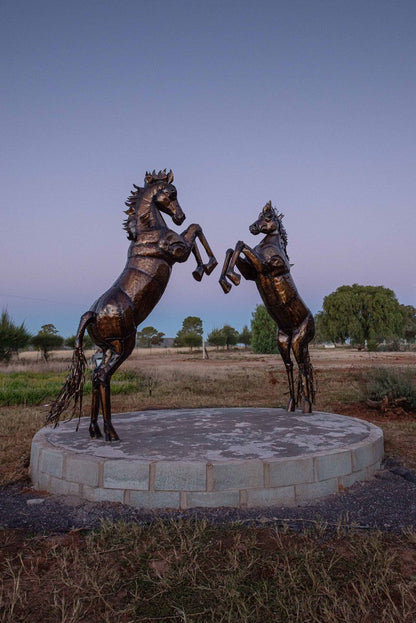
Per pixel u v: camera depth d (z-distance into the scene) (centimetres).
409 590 263
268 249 646
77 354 511
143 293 523
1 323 2538
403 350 4769
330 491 435
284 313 664
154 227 543
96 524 373
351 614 240
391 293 5112
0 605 253
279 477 410
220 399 1223
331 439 504
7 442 698
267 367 2484
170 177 562
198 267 582
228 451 447
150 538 335
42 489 462
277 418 646
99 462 418
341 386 1409
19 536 354
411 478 476
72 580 279
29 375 1919
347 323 4934
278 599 254
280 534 341
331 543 327
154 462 408
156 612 250
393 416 909
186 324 9438
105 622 241
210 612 248
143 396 1276
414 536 333
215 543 326
